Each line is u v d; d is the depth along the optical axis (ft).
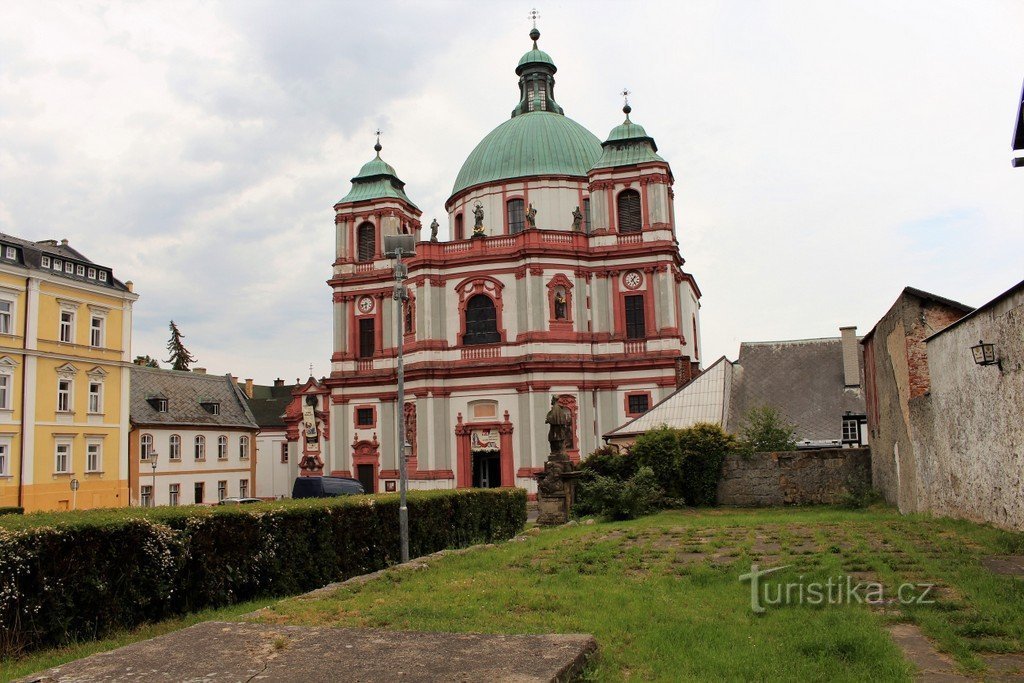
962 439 59.00
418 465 186.09
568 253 187.01
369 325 208.95
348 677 23.04
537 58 232.12
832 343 141.59
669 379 180.75
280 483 271.69
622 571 45.39
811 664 26.07
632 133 195.00
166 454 213.87
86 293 180.24
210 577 47.88
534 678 22.81
